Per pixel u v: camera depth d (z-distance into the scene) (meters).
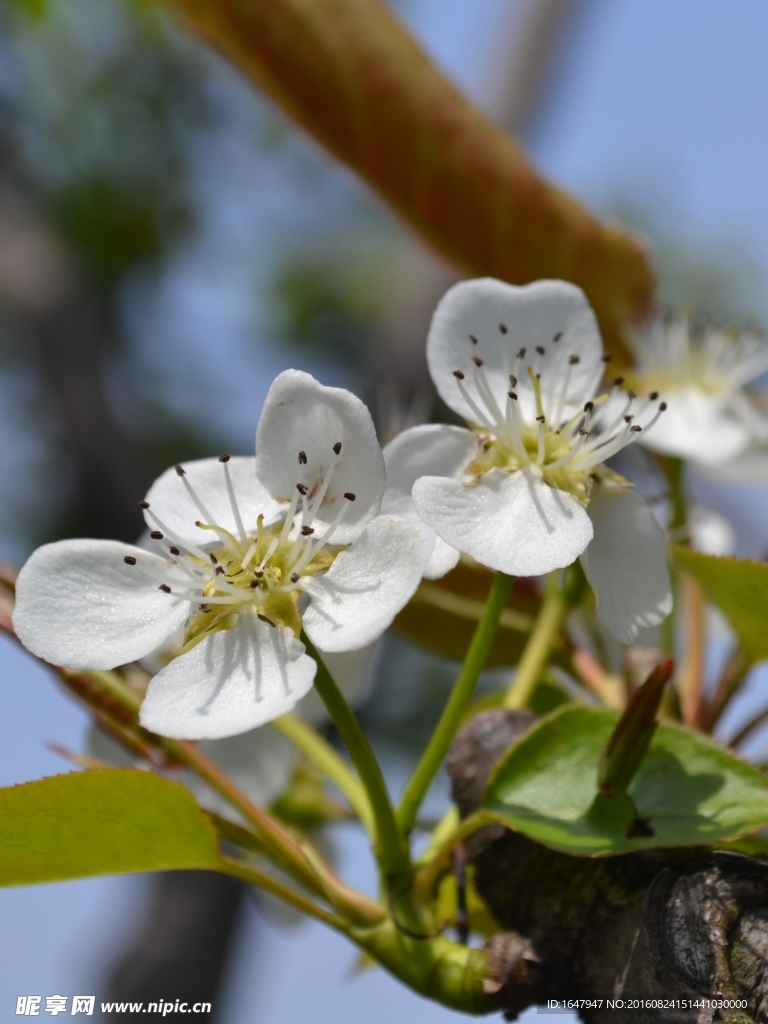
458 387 0.26
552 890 0.25
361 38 0.31
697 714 0.28
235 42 0.32
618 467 0.32
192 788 0.28
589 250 0.31
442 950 0.25
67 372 0.71
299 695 0.24
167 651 0.29
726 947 0.24
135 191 0.72
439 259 0.32
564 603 0.28
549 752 0.25
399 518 0.25
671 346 0.32
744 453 0.32
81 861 0.25
